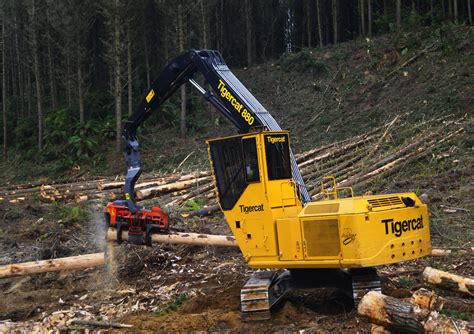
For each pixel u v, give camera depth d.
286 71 31.47
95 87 36.56
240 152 7.13
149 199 14.78
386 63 27.94
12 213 14.14
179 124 28.66
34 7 32.09
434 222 10.72
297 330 6.29
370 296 5.92
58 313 7.75
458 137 17.47
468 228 10.32
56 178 26.44
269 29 42.03
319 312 7.14
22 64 40.19
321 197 13.64
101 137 28.64
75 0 30.67
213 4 34.00
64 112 31.09
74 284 9.59
